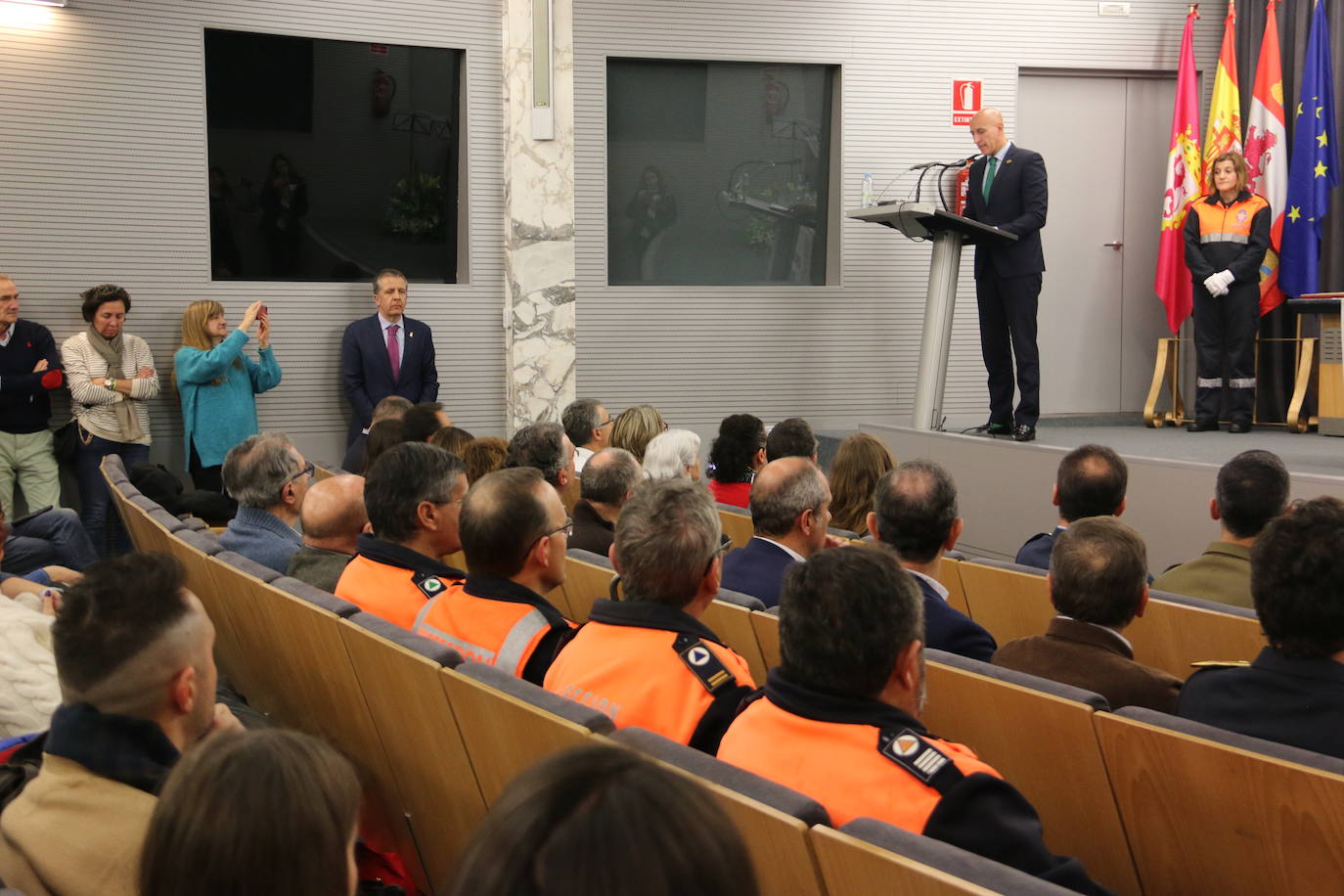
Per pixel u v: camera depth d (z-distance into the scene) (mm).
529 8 7504
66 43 6938
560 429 3973
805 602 1577
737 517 4250
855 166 8367
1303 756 1607
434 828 2215
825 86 8438
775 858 1333
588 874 547
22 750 1692
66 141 6988
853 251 8422
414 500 2787
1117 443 7168
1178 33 8695
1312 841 1595
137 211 7160
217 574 3129
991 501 6742
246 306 7434
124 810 1416
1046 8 8531
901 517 2668
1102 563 2207
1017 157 7230
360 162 7734
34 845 1405
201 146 7258
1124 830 1856
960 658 2076
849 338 8469
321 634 2406
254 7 7273
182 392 7016
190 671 1516
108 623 1469
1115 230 8891
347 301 7656
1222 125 8406
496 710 1790
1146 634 2852
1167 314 8500
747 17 8148
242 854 822
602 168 8023
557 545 2508
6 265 6934
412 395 7461
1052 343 8875
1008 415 7566
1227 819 1691
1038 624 3209
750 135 8383
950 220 6953
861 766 1498
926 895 1166
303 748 888
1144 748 1763
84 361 6668
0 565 4789
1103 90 8797
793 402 8438
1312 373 8273
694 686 1975
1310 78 8180
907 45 8375
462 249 7930
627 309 8133
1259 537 1999
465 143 7797
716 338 8281
